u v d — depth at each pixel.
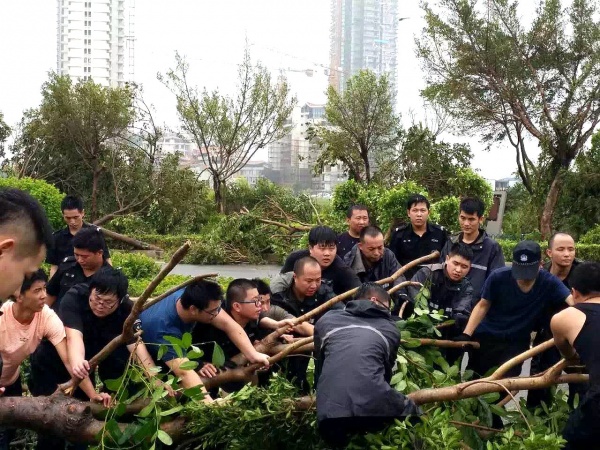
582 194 27.47
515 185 35.84
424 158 28.77
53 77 31.31
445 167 28.88
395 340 4.16
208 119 32.19
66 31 68.19
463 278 5.79
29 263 2.24
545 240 26.69
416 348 5.11
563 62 28.05
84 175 32.62
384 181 29.02
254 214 19.00
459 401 4.50
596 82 26.86
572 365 4.45
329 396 3.87
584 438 4.23
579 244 23.50
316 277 5.32
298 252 6.30
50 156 32.72
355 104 30.28
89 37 67.69
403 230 7.30
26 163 31.91
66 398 4.18
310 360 5.18
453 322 5.32
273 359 4.65
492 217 21.48
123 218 27.06
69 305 4.69
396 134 31.47
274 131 33.28
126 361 4.79
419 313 5.09
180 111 31.89
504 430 4.38
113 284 4.52
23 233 2.19
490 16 28.08
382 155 31.16
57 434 4.12
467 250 5.67
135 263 16.53
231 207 33.44
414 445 3.85
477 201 6.58
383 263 6.58
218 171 32.66
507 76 27.72
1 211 2.17
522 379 4.33
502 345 5.57
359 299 4.43
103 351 4.18
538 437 3.87
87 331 4.74
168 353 4.42
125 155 31.17
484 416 4.53
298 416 4.27
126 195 30.52
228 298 4.86
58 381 4.99
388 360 4.11
